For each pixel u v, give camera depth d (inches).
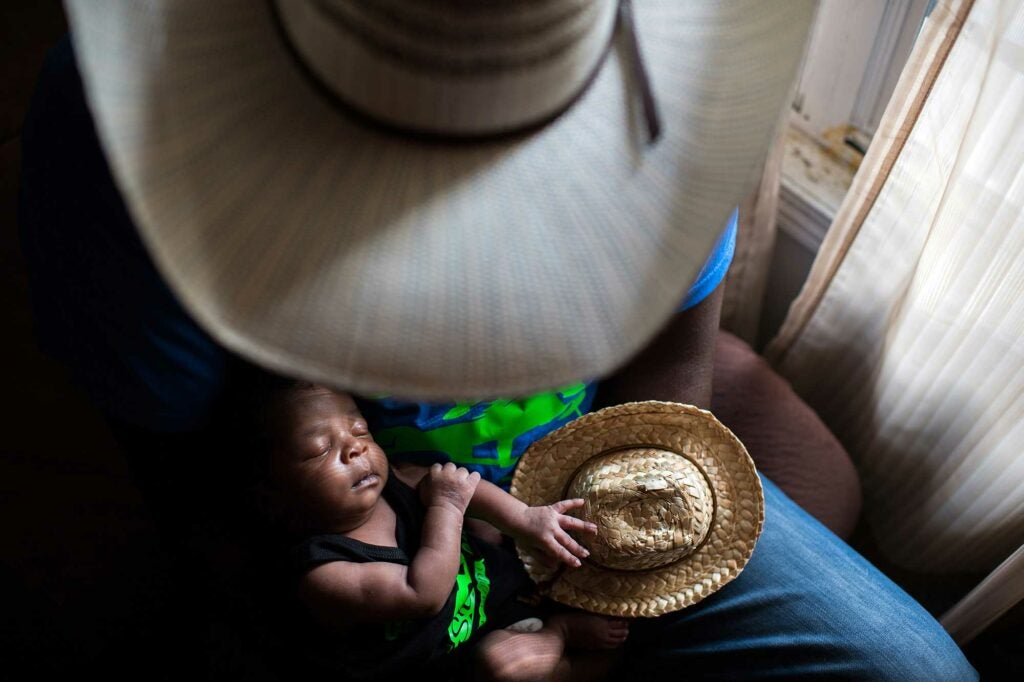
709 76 24.9
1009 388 41.9
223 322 22.3
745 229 51.1
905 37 46.5
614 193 23.6
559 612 41.2
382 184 22.7
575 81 22.7
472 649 39.3
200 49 22.8
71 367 33.4
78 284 30.2
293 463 36.3
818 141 54.9
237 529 38.3
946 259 41.6
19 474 58.4
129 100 21.8
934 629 40.8
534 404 40.3
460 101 21.5
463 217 22.9
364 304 22.7
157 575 55.6
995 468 45.1
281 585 37.9
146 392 32.4
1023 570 43.0
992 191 37.9
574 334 23.3
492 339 23.0
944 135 39.7
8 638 52.8
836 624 40.1
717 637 41.5
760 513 40.4
